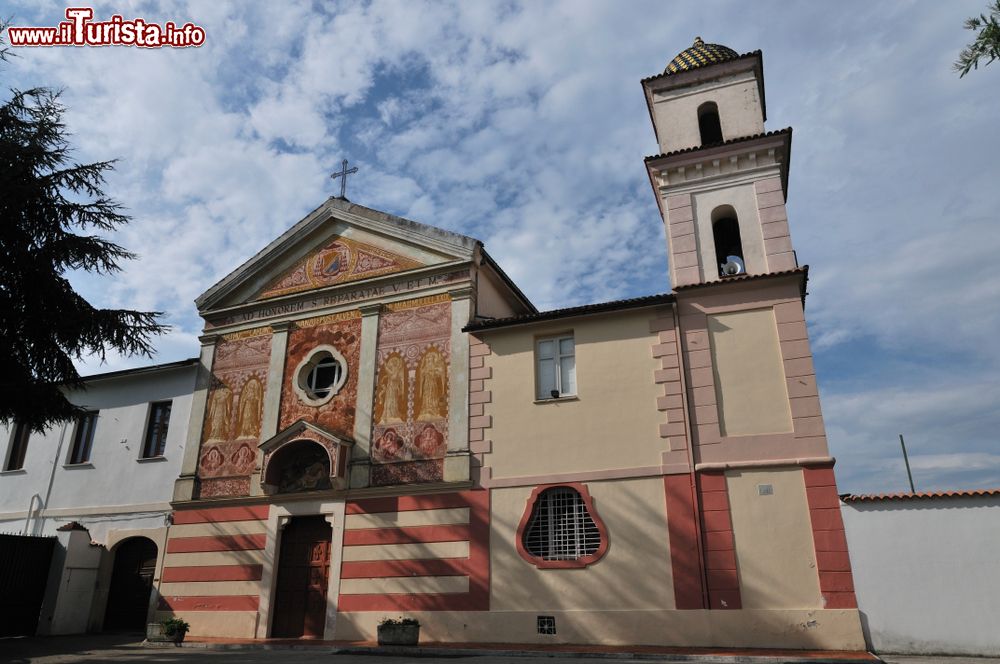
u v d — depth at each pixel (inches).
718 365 682.8
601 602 637.3
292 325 887.7
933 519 577.3
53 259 633.6
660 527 643.5
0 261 610.5
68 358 673.0
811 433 633.0
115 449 927.7
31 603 816.3
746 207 749.9
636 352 710.5
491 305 875.4
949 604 554.6
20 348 640.4
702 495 640.4
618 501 665.0
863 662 506.3
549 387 739.4
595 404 705.6
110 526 883.4
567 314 735.7
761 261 720.3
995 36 315.0
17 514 946.7
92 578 856.3
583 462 689.0
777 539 609.3
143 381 952.9
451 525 711.7
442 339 794.8
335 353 845.8
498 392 746.2
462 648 622.5
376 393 802.2
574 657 575.5
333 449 772.6
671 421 674.2
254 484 816.3
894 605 566.3
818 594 584.7
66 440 963.3
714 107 847.7
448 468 732.0
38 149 613.6
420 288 829.2
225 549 804.0
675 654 557.9
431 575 701.9
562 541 677.3
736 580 607.8
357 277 872.9
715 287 704.4
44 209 628.4
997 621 540.4
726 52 874.1
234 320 926.4
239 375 891.4
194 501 839.1
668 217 773.9
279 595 768.9
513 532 687.7
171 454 888.3
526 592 663.1
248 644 697.6
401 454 762.2
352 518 756.6
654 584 627.8
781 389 655.8
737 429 655.1
